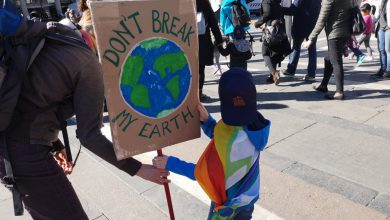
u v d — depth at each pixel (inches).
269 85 259.6
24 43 59.4
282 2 243.6
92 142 63.5
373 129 168.9
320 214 110.7
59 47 61.2
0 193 133.0
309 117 189.2
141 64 68.0
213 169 72.6
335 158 145.1
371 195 119.9
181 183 132.3
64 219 71.6
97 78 64.2
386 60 255.0
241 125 71.1
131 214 118.0
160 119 72.8
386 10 245.9
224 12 232.8
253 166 75.2
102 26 62.9
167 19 69.3
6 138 64.3
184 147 160.1
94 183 136.4
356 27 199.3
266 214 112.0
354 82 252.4
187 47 73.1
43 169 66.4
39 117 63.9
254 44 445.1
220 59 375.2
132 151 70.2
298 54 265.0
